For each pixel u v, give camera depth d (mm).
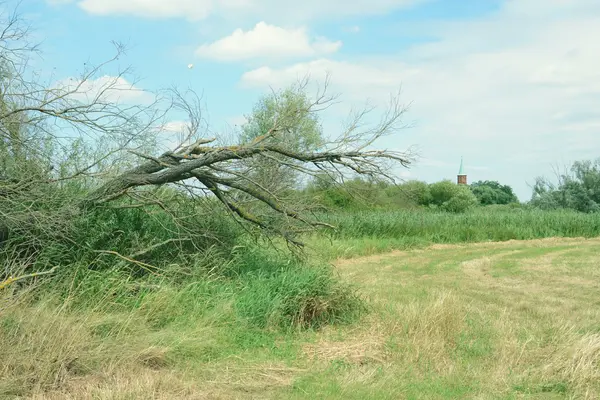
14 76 9383
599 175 41344
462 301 11852
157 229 10883
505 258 20234
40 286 8328
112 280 8812
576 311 11172
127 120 9930
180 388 6445
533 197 43562
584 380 6965
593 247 24062
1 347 6289
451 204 43438
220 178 10961
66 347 6582
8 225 9008
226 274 10820
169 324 8445
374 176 10844
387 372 7297
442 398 6559
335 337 8867
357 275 15797
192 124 10852
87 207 10039
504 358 7879
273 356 7848
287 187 11711
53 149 10008
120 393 5961
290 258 12250
